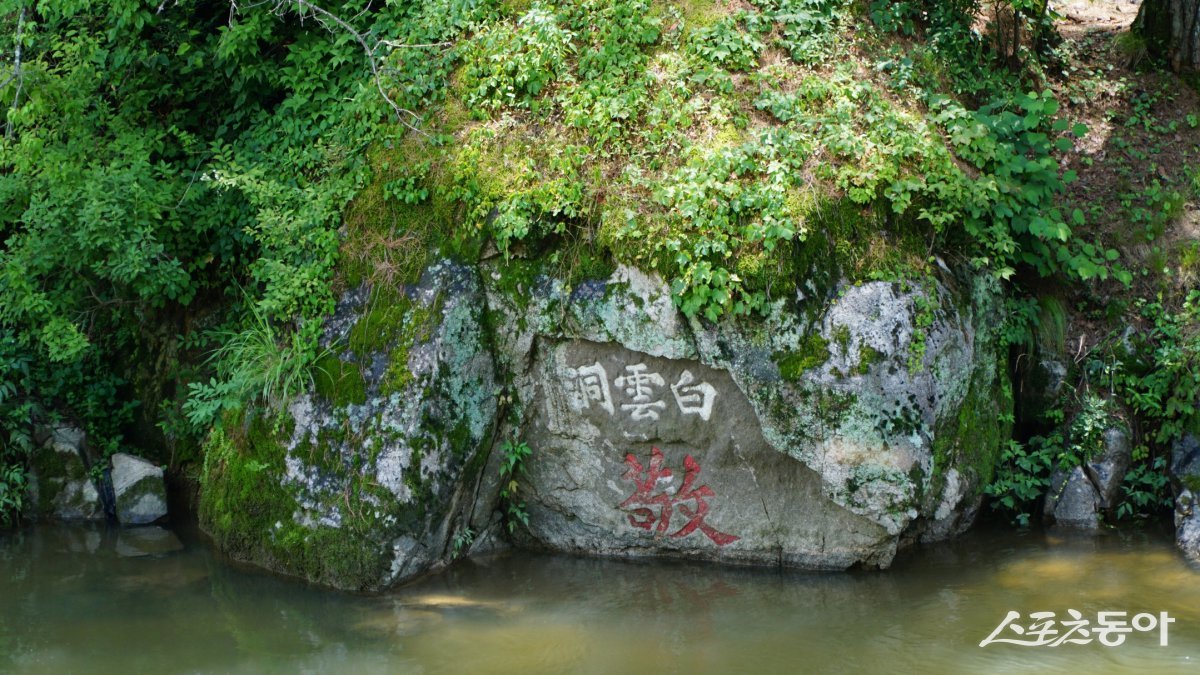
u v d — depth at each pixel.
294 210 8.80
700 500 8.16
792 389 7.60
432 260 8.22
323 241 8.55
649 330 7.74
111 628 7.37
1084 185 9.83
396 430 7.82
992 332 8.56
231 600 7.80
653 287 7.73
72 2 9.09
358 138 8.81
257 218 8.76
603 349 7.98
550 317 7.99
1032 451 8.92
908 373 7.64
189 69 9.67
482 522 8.49
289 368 8.29
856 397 7.54
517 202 7.96
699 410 7.93
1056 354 8.95
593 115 8.23
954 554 8.31
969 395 8.30
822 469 7.66
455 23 9.00
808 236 7.68
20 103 9.34
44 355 9.58
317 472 8.02
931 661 6.73
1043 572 7.93
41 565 8.48
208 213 9.39
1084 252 9.05
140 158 9.00
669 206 7.77
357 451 7.89
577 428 8.19
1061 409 8.90
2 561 8.55
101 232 8.70
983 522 8.84
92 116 9.40
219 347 9.66
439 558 8.23
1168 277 9.12
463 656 6.94
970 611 7.38
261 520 8.30
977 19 10.66
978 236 8.33
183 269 9.51
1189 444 8.55
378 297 8.25
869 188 7.85
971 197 8.23
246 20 9.59
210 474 8.89
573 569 8.31
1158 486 8.64
